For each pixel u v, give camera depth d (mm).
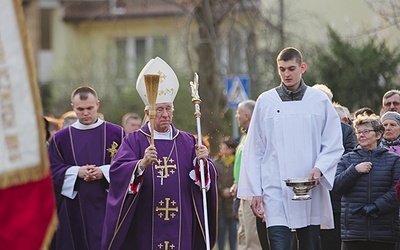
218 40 43750
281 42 46562
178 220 19562
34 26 76188
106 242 19469
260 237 23984
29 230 12422
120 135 23094
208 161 19766
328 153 19672
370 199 20828
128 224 19359
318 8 57312
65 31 77625
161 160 19703
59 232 22625
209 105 43125
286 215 19719
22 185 12414
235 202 27375
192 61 47156
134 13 73438
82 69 66312
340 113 24266
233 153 30531
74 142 22859
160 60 20109
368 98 40469
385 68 40406
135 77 64375
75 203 22547
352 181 20859
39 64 77250
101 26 75875
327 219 20047
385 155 21016
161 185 19562
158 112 19859
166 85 19875
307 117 19828
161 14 73188
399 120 22844
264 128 20000
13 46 12258
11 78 12250
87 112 22844
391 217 20875
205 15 43031
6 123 12242
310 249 20109
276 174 19844
